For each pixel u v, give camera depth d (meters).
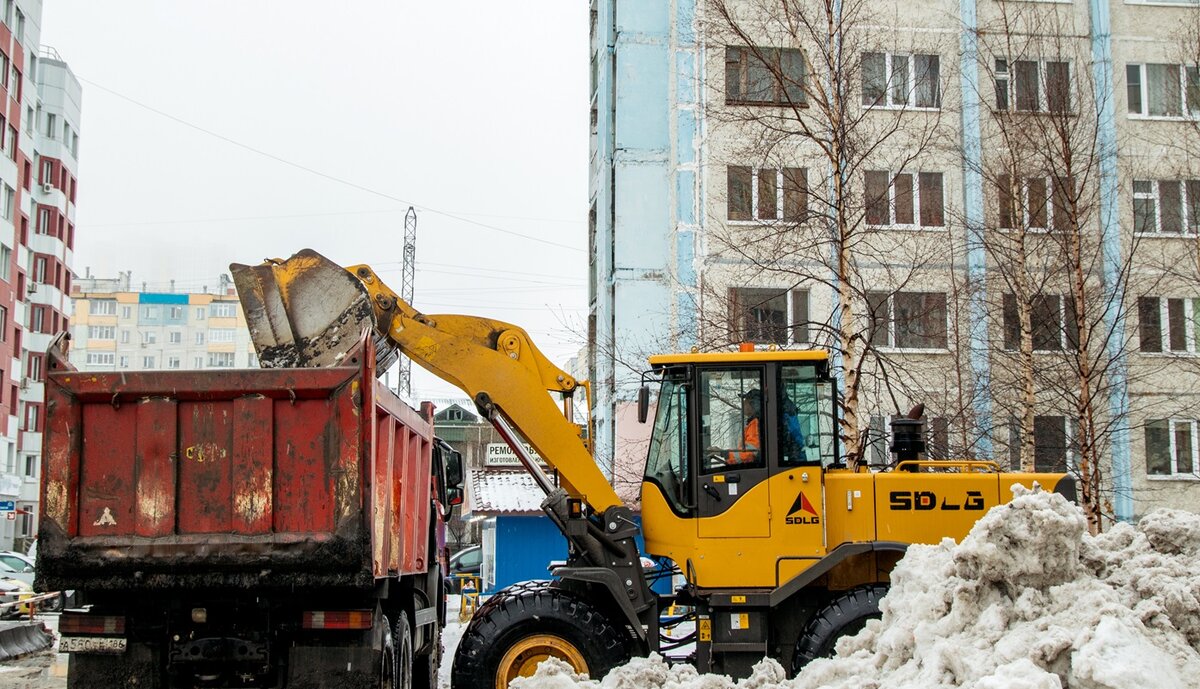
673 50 29.39
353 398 7.50
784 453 9.92
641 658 8.61
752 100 23.28
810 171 24.23
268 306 9.26
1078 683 6.12
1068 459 25.44
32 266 58.94
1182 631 6.69
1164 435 27.42
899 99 27.11
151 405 7.61
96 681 7.75
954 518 9.93
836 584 10.01
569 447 10.12
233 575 7.45
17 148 52.69
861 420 23.05
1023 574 7.07
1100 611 6.59
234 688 7.82
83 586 7.47
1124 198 27.39
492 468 35.31
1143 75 28.89
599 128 32.47
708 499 9.89
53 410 7.60
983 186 24.27
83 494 7.59
